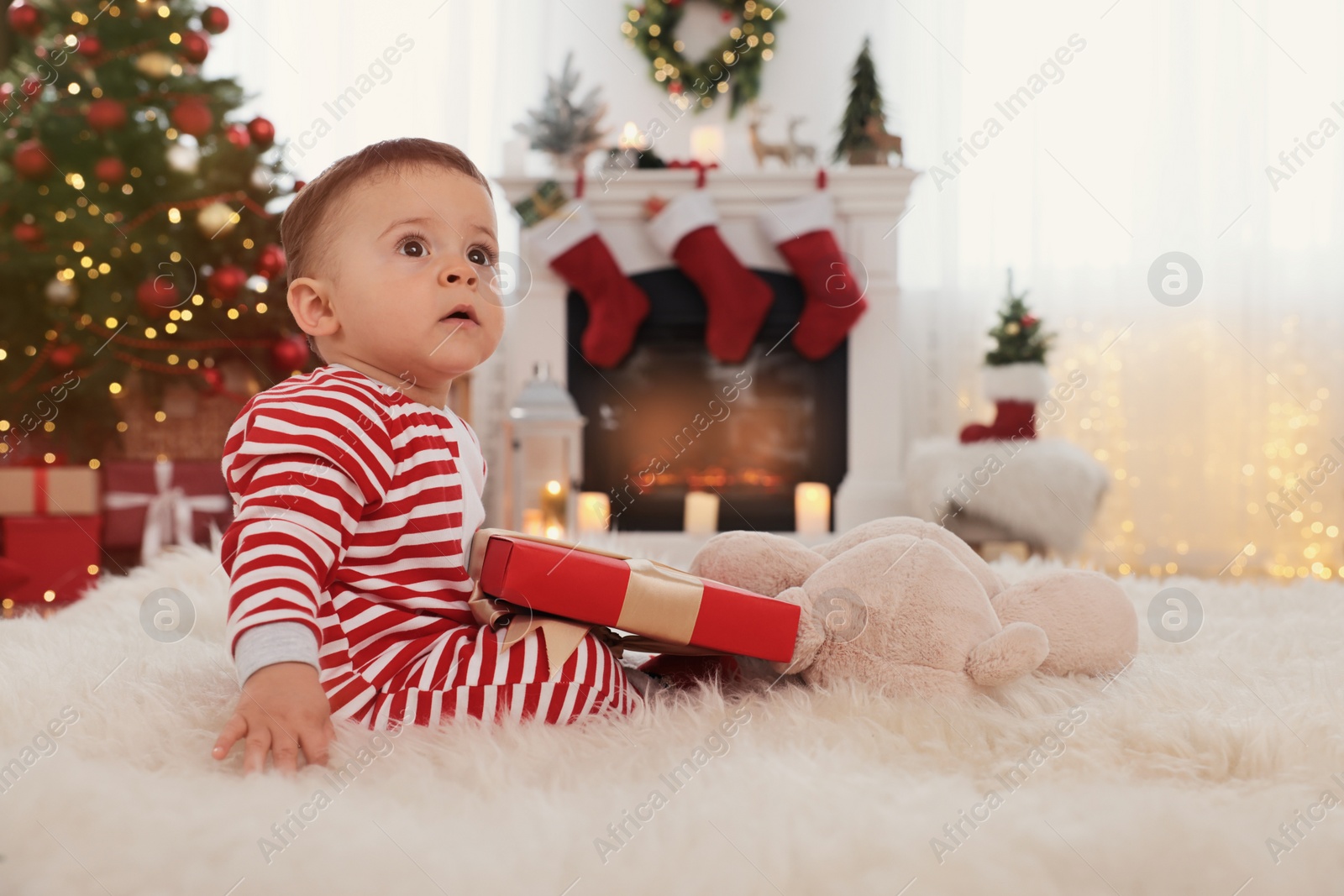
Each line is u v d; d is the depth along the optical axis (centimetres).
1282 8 357
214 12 281
